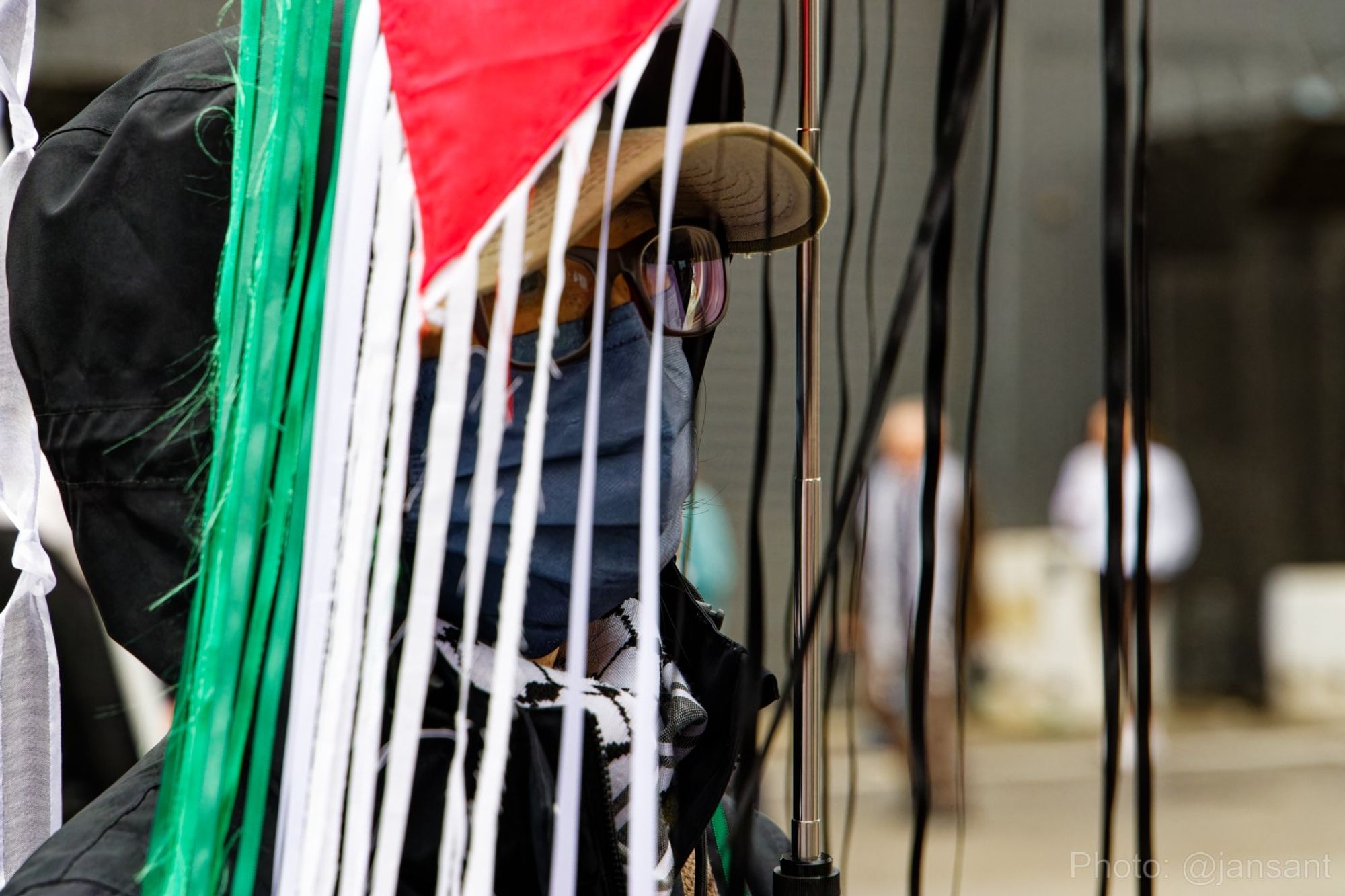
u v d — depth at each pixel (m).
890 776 6.42
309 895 0.79
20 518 1.12
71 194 0.95
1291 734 9.20
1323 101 9.27
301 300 0.92
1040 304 9.49
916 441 6.14
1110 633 0.60
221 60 0.98
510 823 0.92
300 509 0.88
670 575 1.12
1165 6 9.34
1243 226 10.03
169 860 0.86
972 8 0.63
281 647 0.86
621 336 1.00
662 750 1.04
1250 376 10.38
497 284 0.89
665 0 0.80
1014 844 6.32
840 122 7.23
